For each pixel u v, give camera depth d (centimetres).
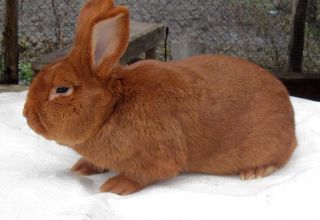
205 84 117
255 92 120
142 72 114
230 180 120
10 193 113
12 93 166
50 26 284
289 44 228
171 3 318
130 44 195
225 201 110
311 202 110
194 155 117
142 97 112
